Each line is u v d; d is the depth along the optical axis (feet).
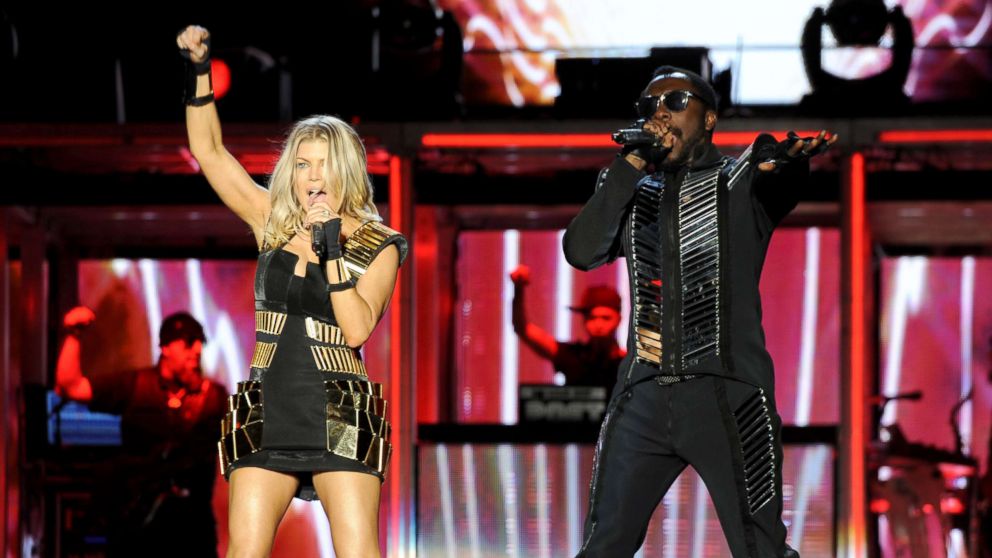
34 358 90.99
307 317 44.27
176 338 89.04
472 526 84.17
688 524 81.41
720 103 85.40
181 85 86.53
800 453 82.79
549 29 96.12
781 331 90.07
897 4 86.07
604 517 46.39
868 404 88.79
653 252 46.03
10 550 87.40
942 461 87.40
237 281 92.48
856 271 83.76
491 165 88.63
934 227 91.04
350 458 43.45
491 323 90.07
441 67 86.02
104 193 90.17
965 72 95.86
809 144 43.75
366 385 44.55
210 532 87.15
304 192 45.50
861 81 84.64
